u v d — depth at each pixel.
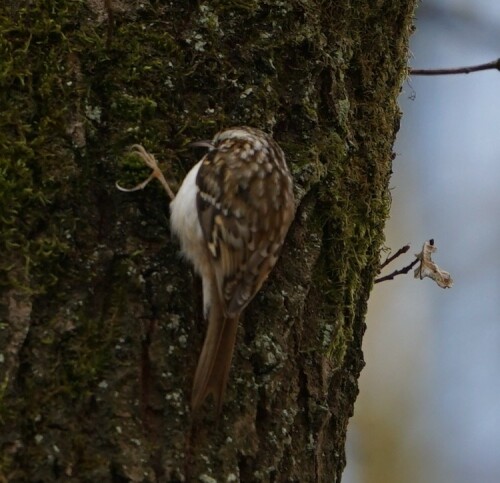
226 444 5.63
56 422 5.23
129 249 5.68
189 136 6.03
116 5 6.04
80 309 5.46
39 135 5.68
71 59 5.86
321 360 6.28
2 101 5.69
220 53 6.18
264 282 6.11
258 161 6.03
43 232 5.54
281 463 5.89
